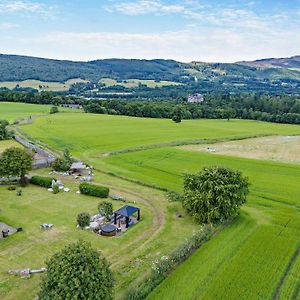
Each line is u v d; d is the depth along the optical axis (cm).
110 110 19262
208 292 3306
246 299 3222
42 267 3722
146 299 3194
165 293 3281
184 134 13100
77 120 15675
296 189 6669
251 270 3697
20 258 3909
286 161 9212
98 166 8094
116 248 4191
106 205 5009
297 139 13188
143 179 7112
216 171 5081
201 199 4881
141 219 5100
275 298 3259
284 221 5084
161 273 3538
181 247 4000
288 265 3841
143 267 3762
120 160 8775
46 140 11244
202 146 11181
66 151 8006
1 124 11944
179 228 4800
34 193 6103
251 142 12269
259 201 5938
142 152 9681
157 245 4275
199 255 3997
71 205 5575
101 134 12412
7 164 6319
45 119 15700
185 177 5288
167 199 5959
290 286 3428
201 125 16150
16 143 10944
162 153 9600
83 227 4703
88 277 2791
